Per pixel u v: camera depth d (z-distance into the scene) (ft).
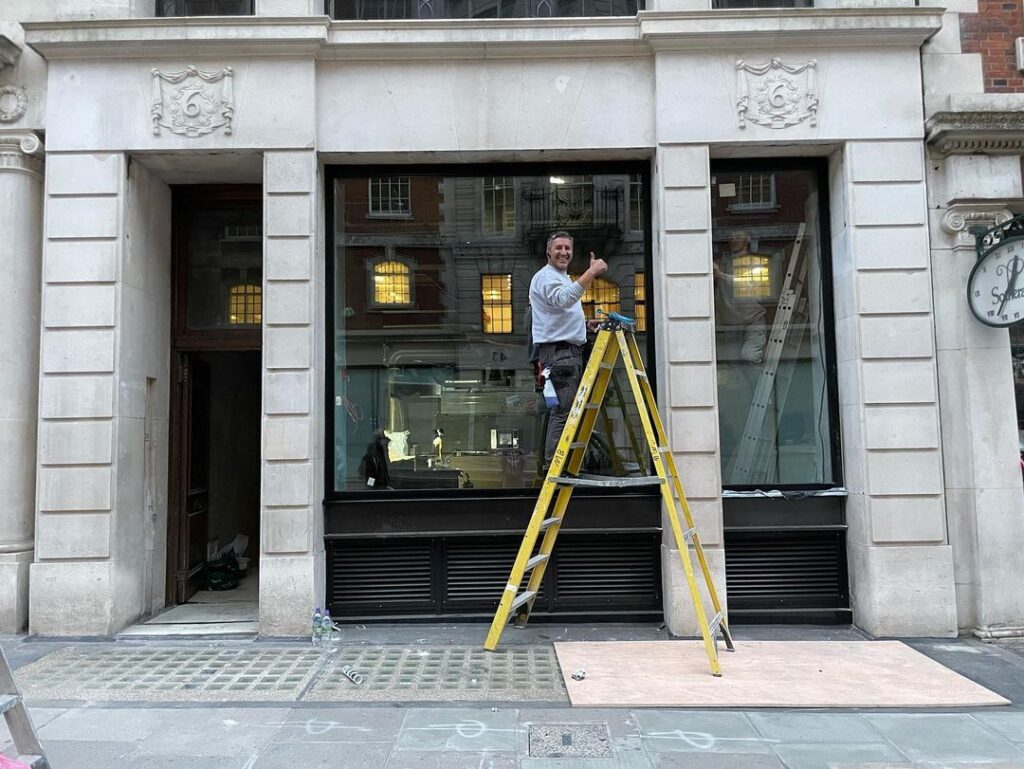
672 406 20.29
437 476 22.09
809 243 22.45
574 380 19.20
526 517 21.44
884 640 19.53
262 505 19.97
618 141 21.15
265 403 20.17
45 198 20.45
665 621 20.67
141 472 21.72
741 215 22.52
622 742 13.02
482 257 22.48
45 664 17.43
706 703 14.75
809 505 21.47
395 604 21.18
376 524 21.34
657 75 20.94
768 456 22.17
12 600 20.01
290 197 20.63
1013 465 20.24
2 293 20.68
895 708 14.69
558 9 22.53
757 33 20.52
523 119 21.16
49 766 11.33
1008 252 19.34
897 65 20.99
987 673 16.83
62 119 20.56
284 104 20.72
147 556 22.18
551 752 12.64
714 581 19.92
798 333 22.39
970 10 21.43
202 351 24.03
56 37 20.16
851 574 21.11
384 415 22.24
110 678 16.48
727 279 22.52
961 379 20.62
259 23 20.30
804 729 13.65
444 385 22.31
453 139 21.11
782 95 20.88
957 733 13.50
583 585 21.24
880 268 20.61
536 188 22.50
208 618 21.71
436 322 22.40
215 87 20.74
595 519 21.30
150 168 21.97
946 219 20.75
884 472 20.20
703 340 20.42
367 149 21.02
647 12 20.47
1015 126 20.02
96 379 20.13
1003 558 19.95
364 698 15.19
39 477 19.89
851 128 20.83
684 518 19.39
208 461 26.30
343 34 20.74
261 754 12.57
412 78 21.18
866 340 20.47
